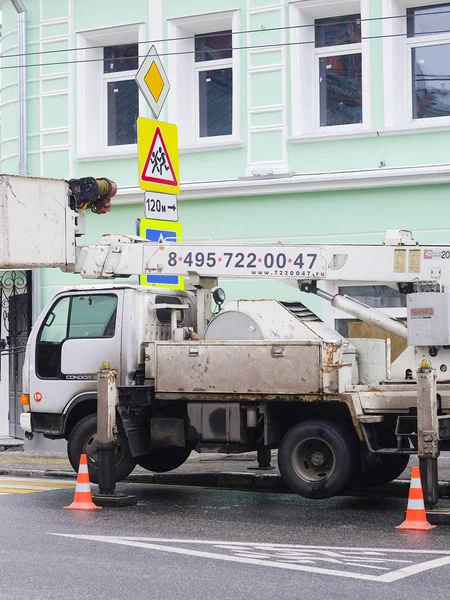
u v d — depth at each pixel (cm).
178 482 2138
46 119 2870
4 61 2942
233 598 1098
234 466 2238
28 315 2841
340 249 1839
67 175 2839
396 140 2469
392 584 1159
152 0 2744
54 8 2864
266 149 2606
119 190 2734
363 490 1972
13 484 2109
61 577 1197
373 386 1734
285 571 1224
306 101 2588
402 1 2486
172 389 1836
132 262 1975
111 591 1130
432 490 1585
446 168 2362
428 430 1587
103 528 1536
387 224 2445
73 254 1972
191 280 1944
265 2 2611
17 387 2895
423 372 1592
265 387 1769
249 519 1631
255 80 2623
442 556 1316
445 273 1775
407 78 2505
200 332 1958
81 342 1958
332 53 2595
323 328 1872
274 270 1880
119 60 2852
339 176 2472
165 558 1302
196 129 2738
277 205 2562
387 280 1808
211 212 2642
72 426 1992
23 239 1909
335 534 1488
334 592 1122
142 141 2123
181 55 2730
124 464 1898
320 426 1739
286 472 1759
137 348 1922
